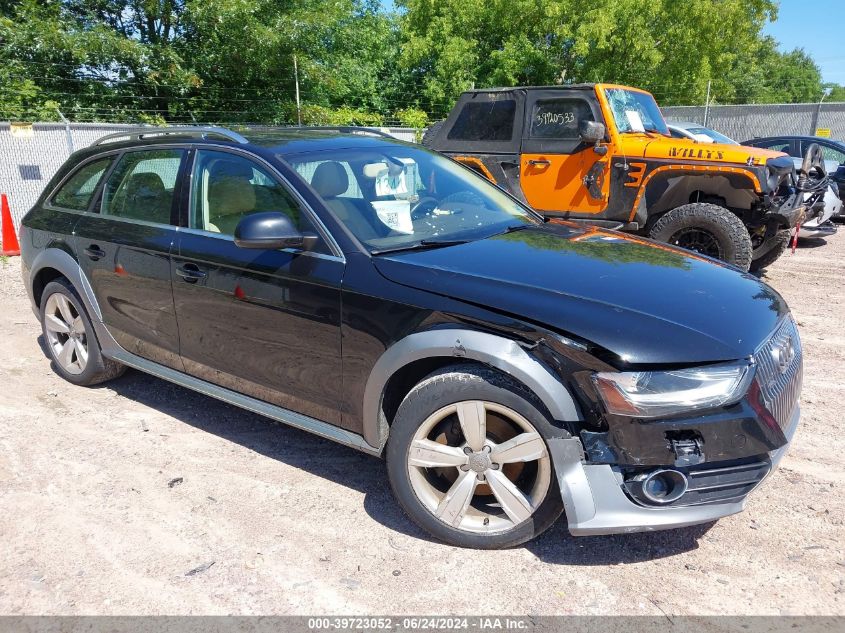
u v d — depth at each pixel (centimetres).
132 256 395
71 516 319
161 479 352
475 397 277
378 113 2366
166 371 402
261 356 345
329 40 2083
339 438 324
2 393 458
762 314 289
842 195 1266
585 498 260
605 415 255
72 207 451
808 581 272
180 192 381
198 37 1808
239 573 280
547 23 2316
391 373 293
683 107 2330
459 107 864
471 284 285
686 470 256
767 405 262
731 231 692
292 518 319
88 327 443
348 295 305
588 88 767
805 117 2161
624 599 263
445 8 2425
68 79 1611
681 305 278
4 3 1672
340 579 276
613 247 350
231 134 376
